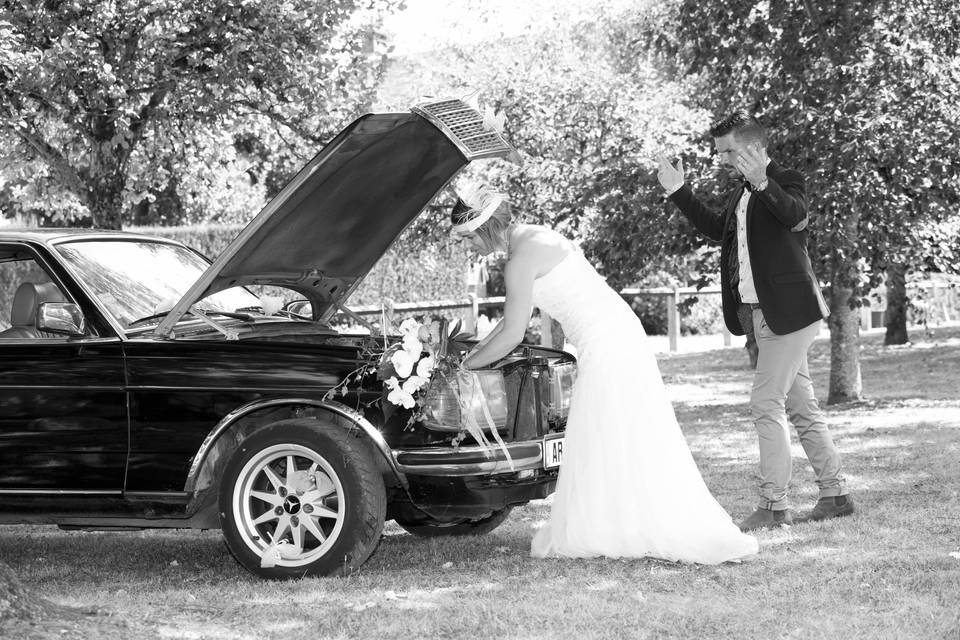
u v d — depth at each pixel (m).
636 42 12.98
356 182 5.40
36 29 8.65
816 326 5.97
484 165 12.11
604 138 11.86
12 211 13.43
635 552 5.30
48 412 5.31
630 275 11.77
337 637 4.15
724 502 6.91
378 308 15.01
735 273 6.18
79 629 4.04
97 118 9.35
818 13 10.53
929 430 9.58
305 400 5.13
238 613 4.55
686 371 16.98
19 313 5.61
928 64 10.22
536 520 6.73
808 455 6.18
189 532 6.81
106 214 9.65
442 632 4.18
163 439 5.22
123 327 5.41
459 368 5.16
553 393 5.68
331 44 9.87
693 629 4.12
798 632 4.02
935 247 11.48
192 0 9.00
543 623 4.25
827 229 10.19
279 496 5.23
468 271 19.75
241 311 6.18
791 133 10.27
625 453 5.33
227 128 10.31
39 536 6.73
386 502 5.51
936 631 3.99
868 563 5.04
